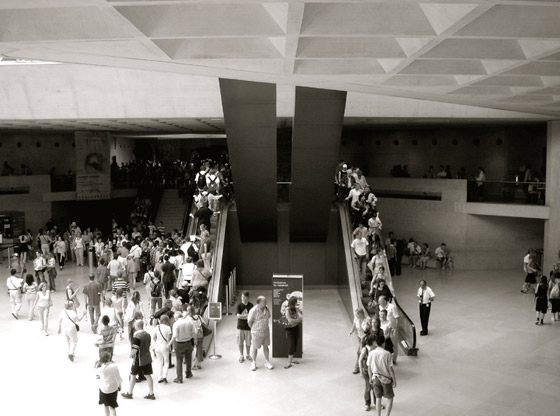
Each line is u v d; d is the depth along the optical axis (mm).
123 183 34844
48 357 14219
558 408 11250
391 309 13672
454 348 15117
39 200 31984
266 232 22391
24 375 13000
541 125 28828
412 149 34469
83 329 16688
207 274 17453
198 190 22875
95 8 7027
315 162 18984
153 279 16453
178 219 33406
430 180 29234
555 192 24297
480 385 12453
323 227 22062
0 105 21047
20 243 25297
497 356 14453
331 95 16344
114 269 20328
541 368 13555
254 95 16406
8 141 35594
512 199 26344
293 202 20828
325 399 11680
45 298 16094
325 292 22266
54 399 11688
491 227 27750
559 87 11922
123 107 21047
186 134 39312
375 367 10328
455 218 28031
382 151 35438
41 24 7348
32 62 20156
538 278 25281
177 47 8773
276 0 6121
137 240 25016
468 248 27797
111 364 10008
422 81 11562
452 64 10242
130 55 8789
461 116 22250
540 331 16797
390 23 7570
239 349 14508
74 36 7445
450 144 33031
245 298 14016
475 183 27406
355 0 6199
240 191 20375
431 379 12805
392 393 10320
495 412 11039
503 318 18359
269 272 23109
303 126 17438
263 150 18469
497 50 8977
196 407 11328
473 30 7613
